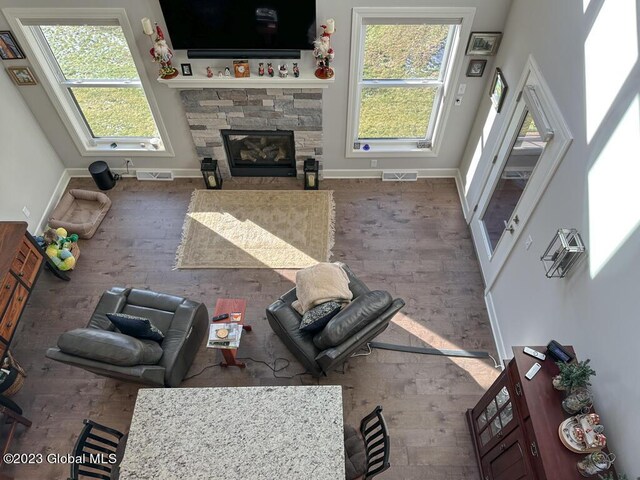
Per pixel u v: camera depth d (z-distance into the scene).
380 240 5.20
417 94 5.11
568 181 3.11
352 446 3.19
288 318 3.89
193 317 3.99
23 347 4.32
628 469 2.39
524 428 2.79
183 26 4.36
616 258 2.56
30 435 3.81
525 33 3.88
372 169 5.77
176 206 5.52
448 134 5.36
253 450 2.59
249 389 2.84
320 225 5.31
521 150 3.90
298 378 4.14
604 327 2.65
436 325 4.50
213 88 4.84
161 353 3.69
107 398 4.01
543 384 2.80
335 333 3.45
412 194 5.68
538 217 3.58
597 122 2.76
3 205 4.60
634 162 2.42
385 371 4.18
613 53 2.62
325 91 4.92
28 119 5.05
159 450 2.60
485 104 4.85
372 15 4.29
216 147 5.46
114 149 5.55
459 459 3.70
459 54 4.57
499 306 4.35
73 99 5.17
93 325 3.94
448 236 5.25
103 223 5.33
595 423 2.50
